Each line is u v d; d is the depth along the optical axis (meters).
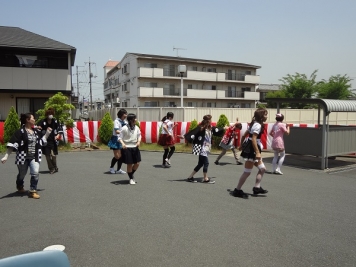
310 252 3.73
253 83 43.19
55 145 8.38
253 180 7.76
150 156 11.99
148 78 37.00
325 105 9.06
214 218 4.87
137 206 5.45
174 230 4.35
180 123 15.09
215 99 40.69
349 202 5.93
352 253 3.72
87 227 4.44
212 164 10.21
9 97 18.61
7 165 9.55
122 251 3.68
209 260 3.48
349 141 10.05
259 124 5.95
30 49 18.09
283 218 4.93
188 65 39.19
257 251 3.73
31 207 5.38
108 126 14.41
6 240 3.98
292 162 10.75
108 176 8.05
